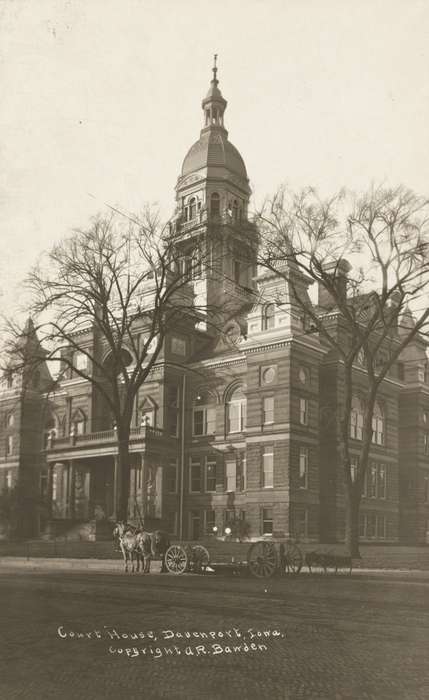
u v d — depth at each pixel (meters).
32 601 17.34
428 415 62.97
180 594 18.95
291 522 49.12
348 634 13.02
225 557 30.08
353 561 31.92
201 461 56.62
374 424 58.03
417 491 60.19
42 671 10.25
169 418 57.41
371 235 36.09
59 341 45.59
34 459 67.00
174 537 55.94
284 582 22.88
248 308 57.72
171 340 58.47
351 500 35.03
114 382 40.81
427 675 10.12
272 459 50.94
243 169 75.75
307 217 37.59
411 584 22.27
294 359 51.38
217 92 77.50
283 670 10.41
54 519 54.62
